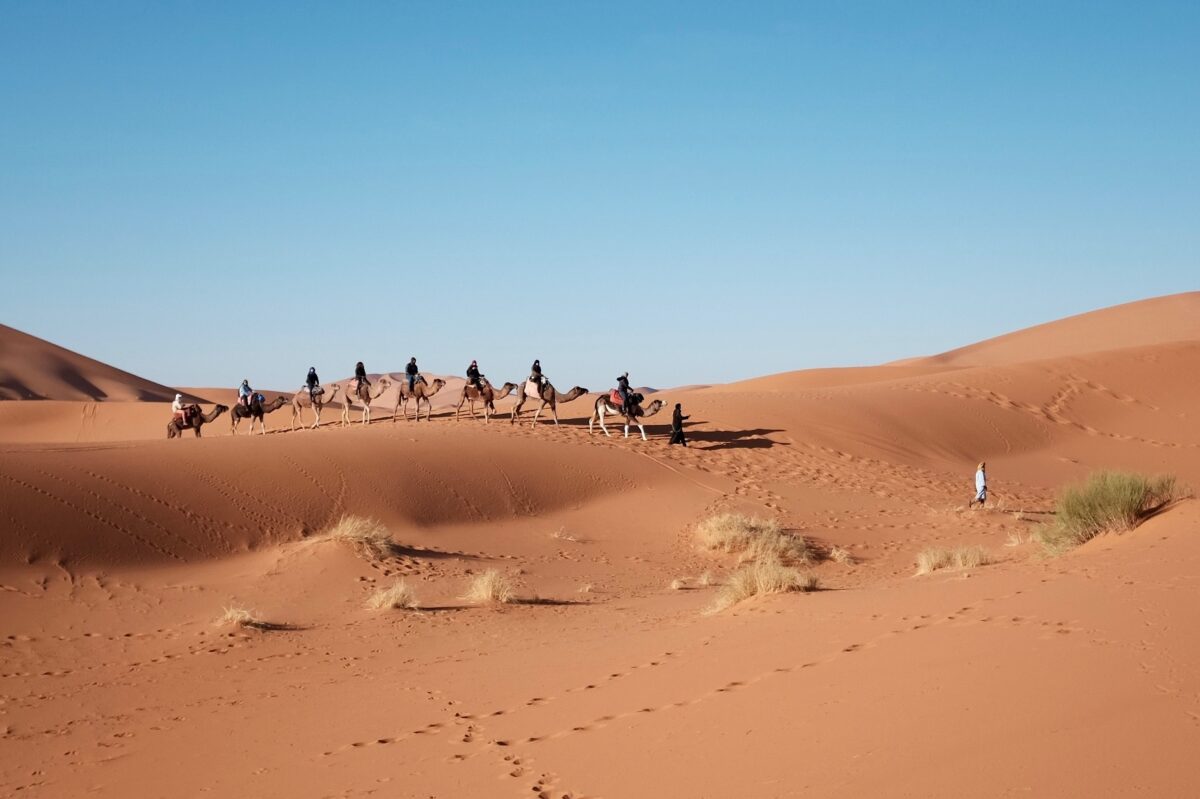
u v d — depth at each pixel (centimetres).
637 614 1822
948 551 2230
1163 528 1389
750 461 3856
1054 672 771
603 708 1001
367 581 2184
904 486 3719
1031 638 881
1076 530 1638
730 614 1523
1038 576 1205
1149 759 577
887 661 920
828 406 4762
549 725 977
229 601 2034
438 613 1945
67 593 2011
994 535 2923
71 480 2430
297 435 3388
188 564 2317
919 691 803
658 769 766
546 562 2573
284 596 2081
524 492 3169
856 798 617
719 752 774
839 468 3894
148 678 1511
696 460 3775
